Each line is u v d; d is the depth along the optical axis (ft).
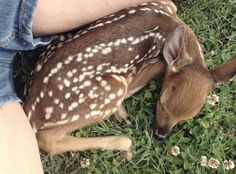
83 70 1.75
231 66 1.91
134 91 2.00
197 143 2.03
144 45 1.86
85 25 1.84
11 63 1.77
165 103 1.94
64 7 1.74
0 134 1.64
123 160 2.00
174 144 2.04
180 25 1.87
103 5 1.82
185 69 1.92
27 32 1.65
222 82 1.93
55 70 1.74
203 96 1.91
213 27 2.13
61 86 1.73
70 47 1.76
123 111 2.03
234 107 2.08
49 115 1.76
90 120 1.81
